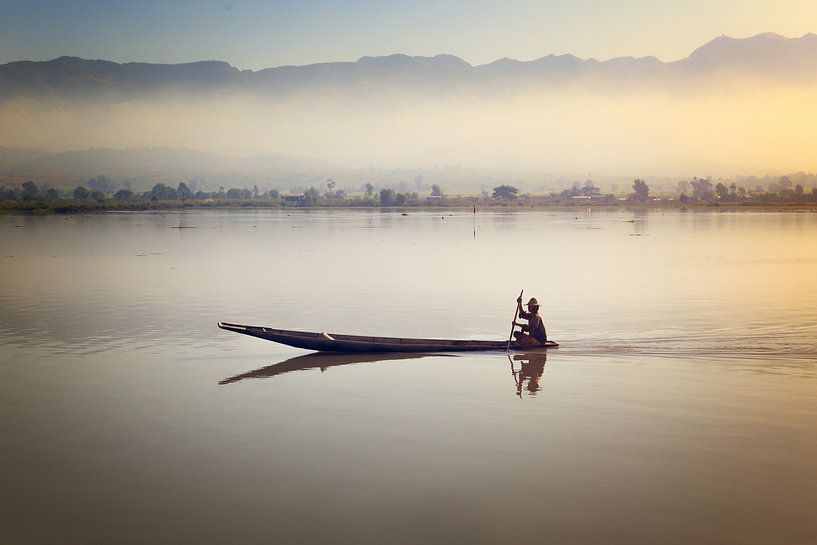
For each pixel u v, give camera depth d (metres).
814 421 18.20
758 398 20.14
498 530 12.91
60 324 32.56
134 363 25.00
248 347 27.56
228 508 13.79
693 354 25.39
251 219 164.50
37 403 20.25
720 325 31.17
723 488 14.42
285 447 16.72
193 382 22.39
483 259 63.84
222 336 29.72
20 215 192.25
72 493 14.47
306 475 15.17
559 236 98.31
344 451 16.44
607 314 34.34
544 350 26.22
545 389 21.19
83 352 26.80
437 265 58.59
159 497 14.25
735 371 23.11
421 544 12.48
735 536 12.66
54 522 13.33
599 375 22.75
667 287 44.59
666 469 15.32
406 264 59.53
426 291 43.00
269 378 22.78
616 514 13.42
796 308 36.00
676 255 67.62
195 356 26.08
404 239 92.31
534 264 59.19
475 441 16.97
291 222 147.00
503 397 20.41
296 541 12.61
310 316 34.38
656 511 13.52
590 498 14.05
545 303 38.09
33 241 89.12
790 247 77.19
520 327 29.50
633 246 79.25
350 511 13.62
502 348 26.33
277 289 44.28
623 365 24.03
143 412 19.38
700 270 54.50
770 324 31.36
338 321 33.00
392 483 14.76
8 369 24.20
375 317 34.00
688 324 31.45
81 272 54.62
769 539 12.56
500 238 94.12
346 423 18.33
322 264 59.88
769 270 54.44
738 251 72.00
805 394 20.48
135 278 50.69
